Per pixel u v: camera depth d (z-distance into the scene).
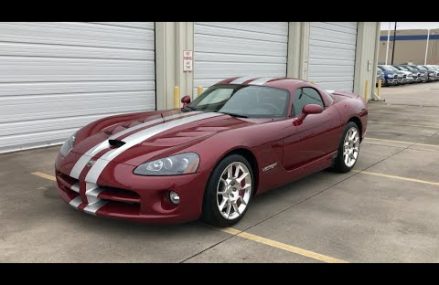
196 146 3.50
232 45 10.14
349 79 15.77
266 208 4.23
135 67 8.28
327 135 5.03
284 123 4.36
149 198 3.31
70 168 3.64
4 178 5.11
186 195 3.36
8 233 3.54
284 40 11.89
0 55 6.33
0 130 6.46
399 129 9.54
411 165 6.11
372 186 5.04
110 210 3.42
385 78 28.22
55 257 3.15
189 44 8.89
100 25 7.57
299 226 3.78
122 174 3.35
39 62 6.80
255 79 5.12
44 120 6.98
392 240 3.52
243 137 3.80
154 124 4.07
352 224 3.85
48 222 3.77
